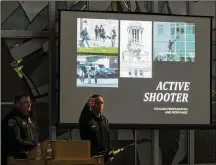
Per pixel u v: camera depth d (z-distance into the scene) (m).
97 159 5.03
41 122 8.09
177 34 8.44
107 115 8.09
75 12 8.02
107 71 8.12
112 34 8.16
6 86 8.00
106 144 6.01
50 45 8.16
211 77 8.56
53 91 8.14
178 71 8.42
